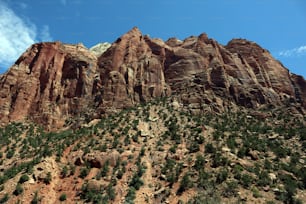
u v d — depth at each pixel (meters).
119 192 49.31
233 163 51.03
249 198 42.31
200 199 43.12
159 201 46.47
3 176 52.91
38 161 56.28
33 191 49.22
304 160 55.66
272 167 51.72
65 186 52.16
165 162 56.44
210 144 57.44
